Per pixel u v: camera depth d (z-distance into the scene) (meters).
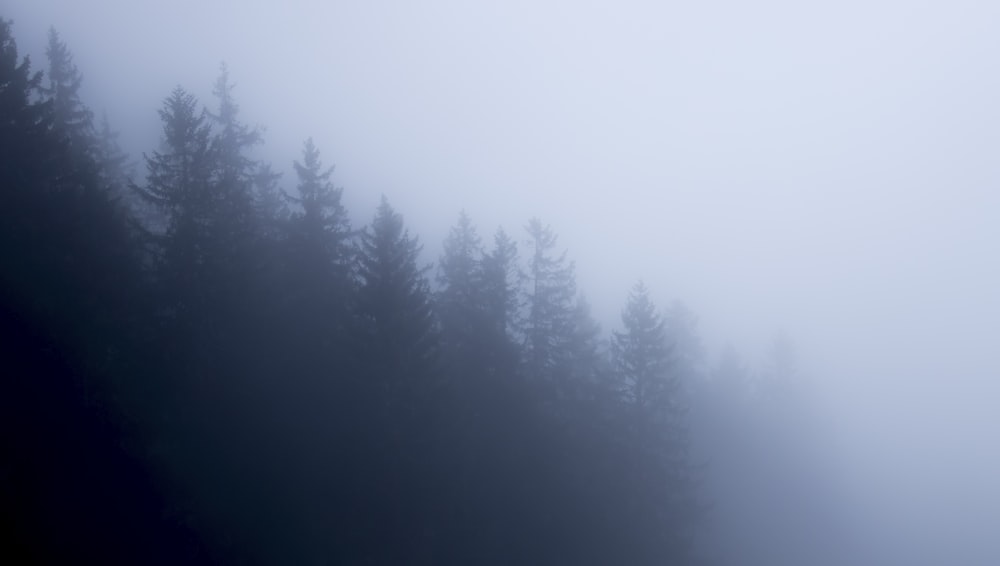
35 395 18.06
